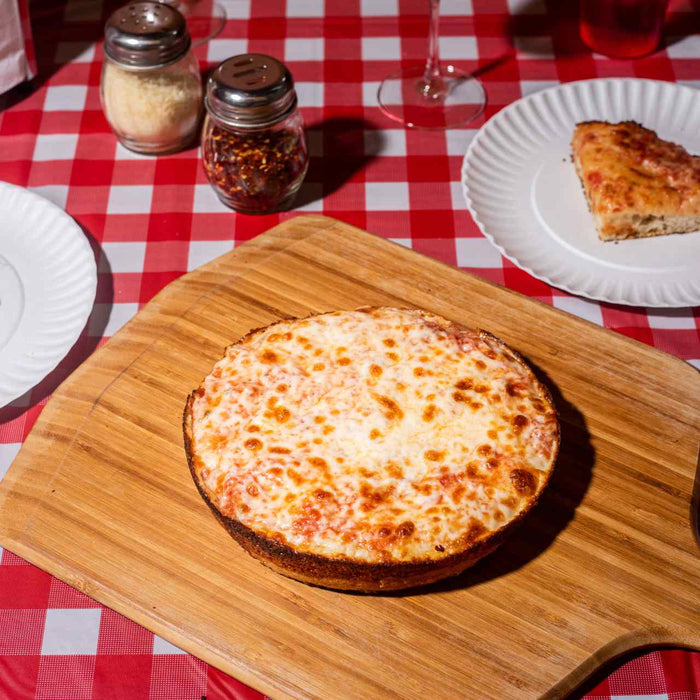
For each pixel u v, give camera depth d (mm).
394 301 821
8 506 731
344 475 680
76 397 774
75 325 804
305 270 838
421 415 698
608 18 985
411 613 691
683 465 749
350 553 664
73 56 1021
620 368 789
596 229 865
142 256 877
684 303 812
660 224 857
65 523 723
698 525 742
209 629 686
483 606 694
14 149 947
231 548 714
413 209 905
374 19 1053
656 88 943
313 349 728
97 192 917
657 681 690
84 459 748
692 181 855
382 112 976
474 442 690
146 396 776
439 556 664
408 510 670
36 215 862
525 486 679
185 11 1052
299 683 670
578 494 736
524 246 854
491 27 1042
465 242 884
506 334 805
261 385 714
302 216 869
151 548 713
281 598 697
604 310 842
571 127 931
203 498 697
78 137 957
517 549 714
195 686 691
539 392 719
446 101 979
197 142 956
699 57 1009
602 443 756
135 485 738
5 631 708
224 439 698
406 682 670
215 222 898
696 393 778
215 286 829
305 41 1033
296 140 870
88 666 697
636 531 722
